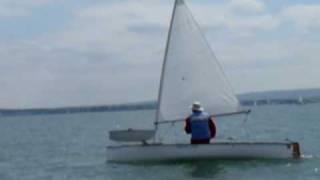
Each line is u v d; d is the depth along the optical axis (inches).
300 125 2701.8
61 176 1119.6
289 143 1104.2
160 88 1226.6
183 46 1227.9
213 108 1226.0
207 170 1041.5
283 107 7672.2
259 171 1013.8
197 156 1099.3
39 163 1429.6
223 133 2287.2
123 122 4896.7
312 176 959.0
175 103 1221.1
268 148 1099.9
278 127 2608.3
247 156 1101.7
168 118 1218.6
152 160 1120.8
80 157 1533.0
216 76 1225.4
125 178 996.6
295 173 987.9
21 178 1135.0
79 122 5738.2
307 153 1289.4
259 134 2146.9
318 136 1904.5
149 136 1163.9
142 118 5925.2
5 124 6245.1
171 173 1020.5
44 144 2261.3
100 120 6028.5
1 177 1165.7
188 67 1225.4
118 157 1144.8
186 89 1224.2
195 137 1102.4
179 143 1108.5
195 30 1228.5
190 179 961.5
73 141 2368.4
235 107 1224.8
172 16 1232.2
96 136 2731.3
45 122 6565.0
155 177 989.2
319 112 4879.4
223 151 1094.4
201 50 1226.0
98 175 1063.6
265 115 4542.3
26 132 3718.0
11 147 2166.6
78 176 1091.3
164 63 1229.1
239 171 1021.2
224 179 955.3
